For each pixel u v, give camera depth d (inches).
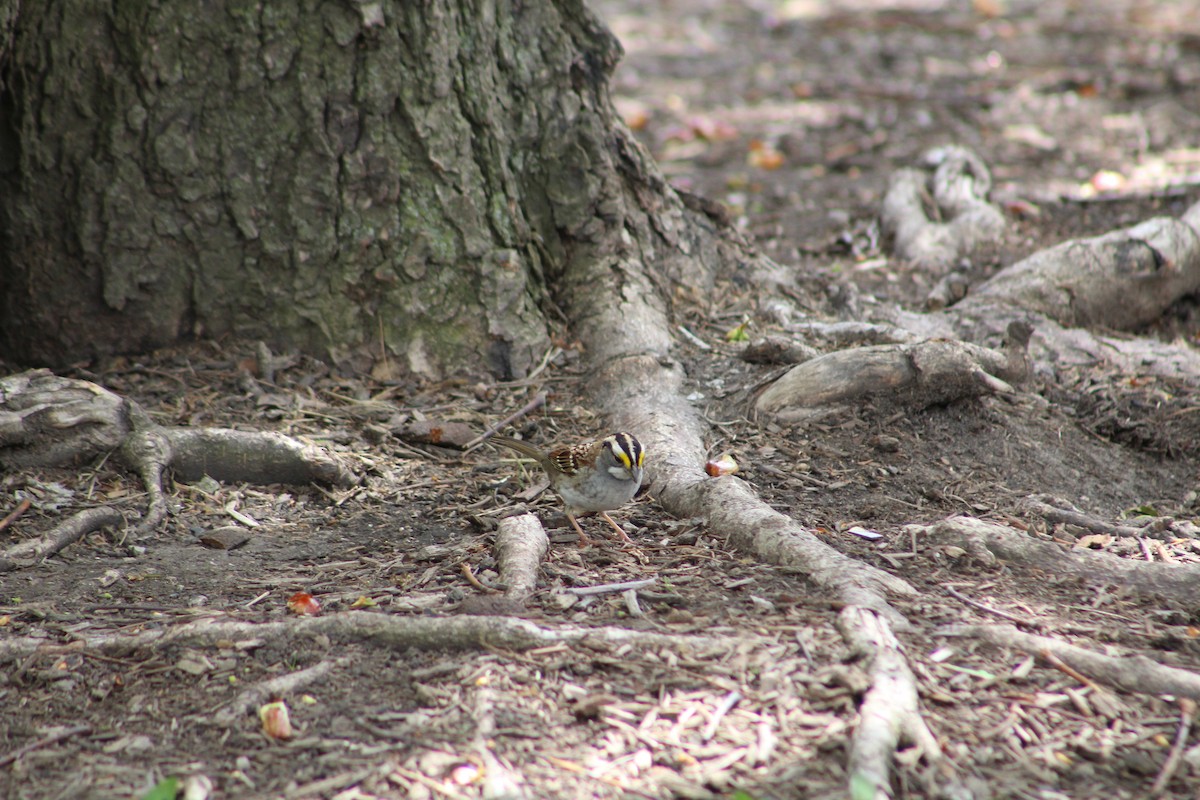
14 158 447.5
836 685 254.1
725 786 226.4
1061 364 486.9
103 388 401.1
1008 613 294.5
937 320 515.8
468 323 462.9
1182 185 713.6
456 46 452.1
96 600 311.6
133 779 232.7
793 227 692.1
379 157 449.7
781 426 423.5
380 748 239.8
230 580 325.1
